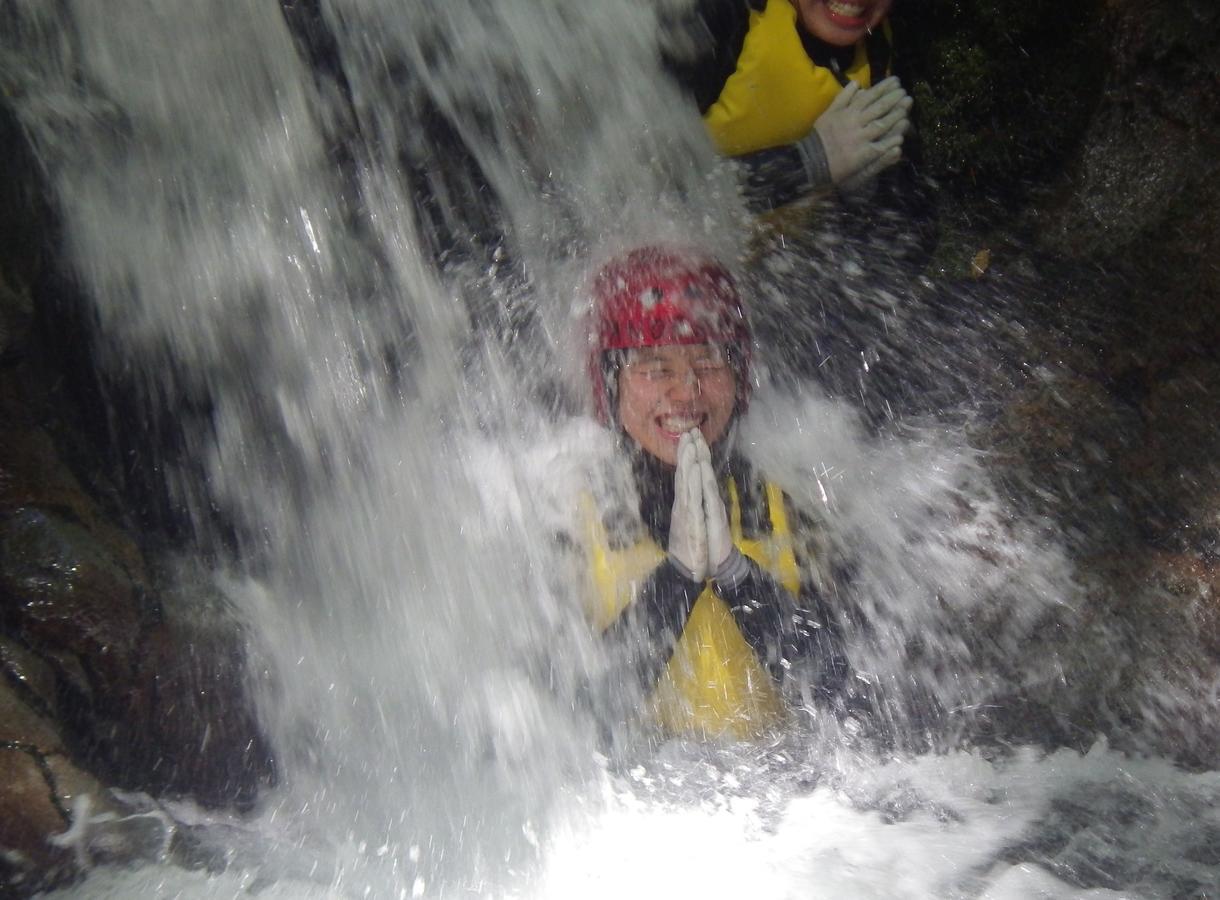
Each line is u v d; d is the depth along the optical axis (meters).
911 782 1.38
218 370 1.65
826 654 1.42
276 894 1.24
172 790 1.38
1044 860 1.26
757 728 1.38
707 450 1.35
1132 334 1.68
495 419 1.60
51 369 1.54
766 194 1.70
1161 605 1.53
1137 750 1.46
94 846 1.25
